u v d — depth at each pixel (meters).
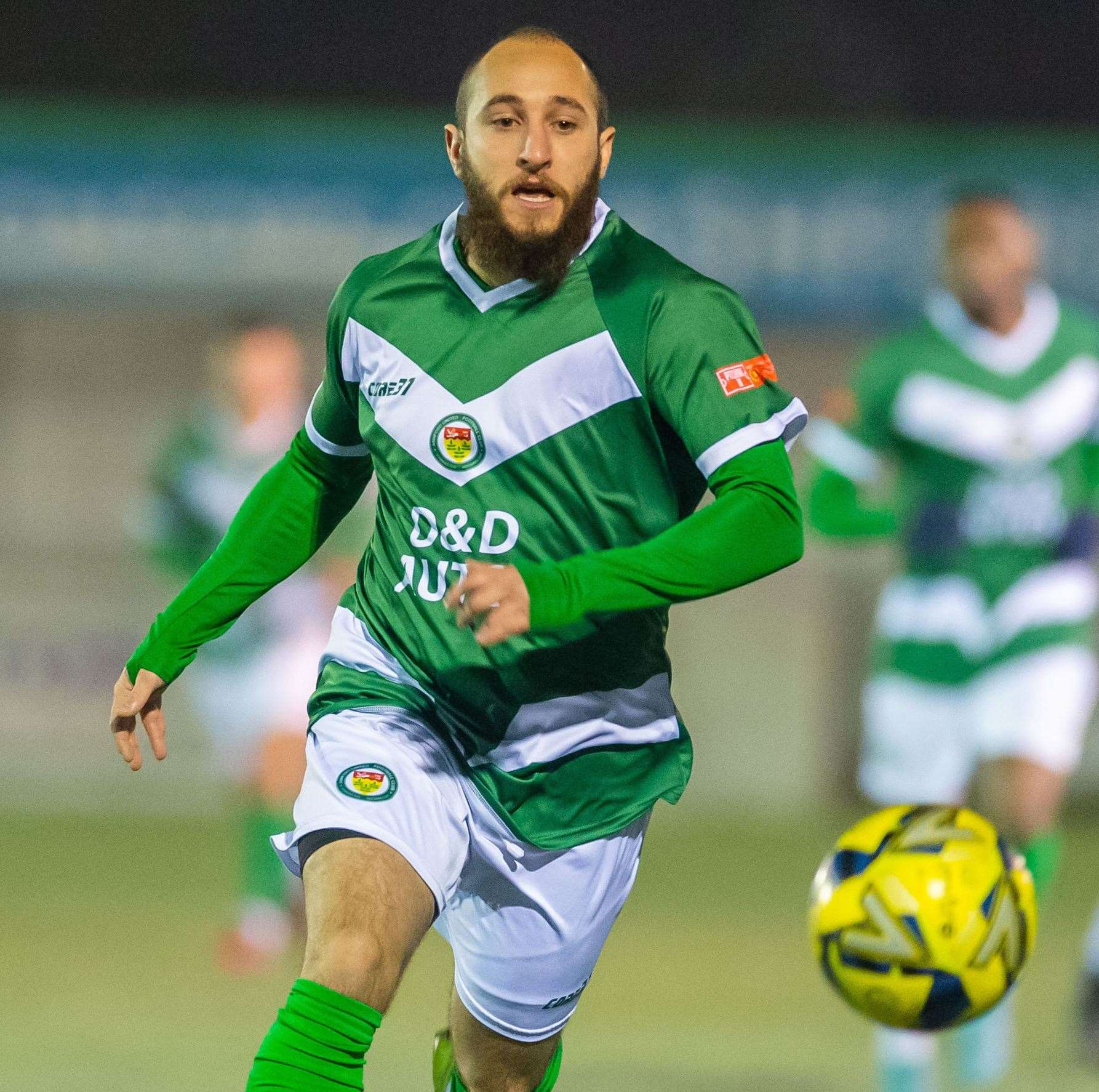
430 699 12.72
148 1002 23.98
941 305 23.33
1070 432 22.77
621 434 12.08
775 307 41.84
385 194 41.47
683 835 39.03
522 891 12.80
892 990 13.50
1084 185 41.06
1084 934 29.61
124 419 44.75
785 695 43.06
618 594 11.08
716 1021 23.34
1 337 44.44
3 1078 19.89
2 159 41.34
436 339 12.36
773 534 11.45
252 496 13.76
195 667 30.12
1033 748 22.39
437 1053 14.12
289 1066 10.99
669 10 47.09
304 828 12.12
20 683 42.44
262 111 47.81
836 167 41.50
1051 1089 20.36
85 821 39.81
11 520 44.66
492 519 12.24
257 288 41.72
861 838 13.86
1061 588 22.69
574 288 12.16
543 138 11.91
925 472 23.05
